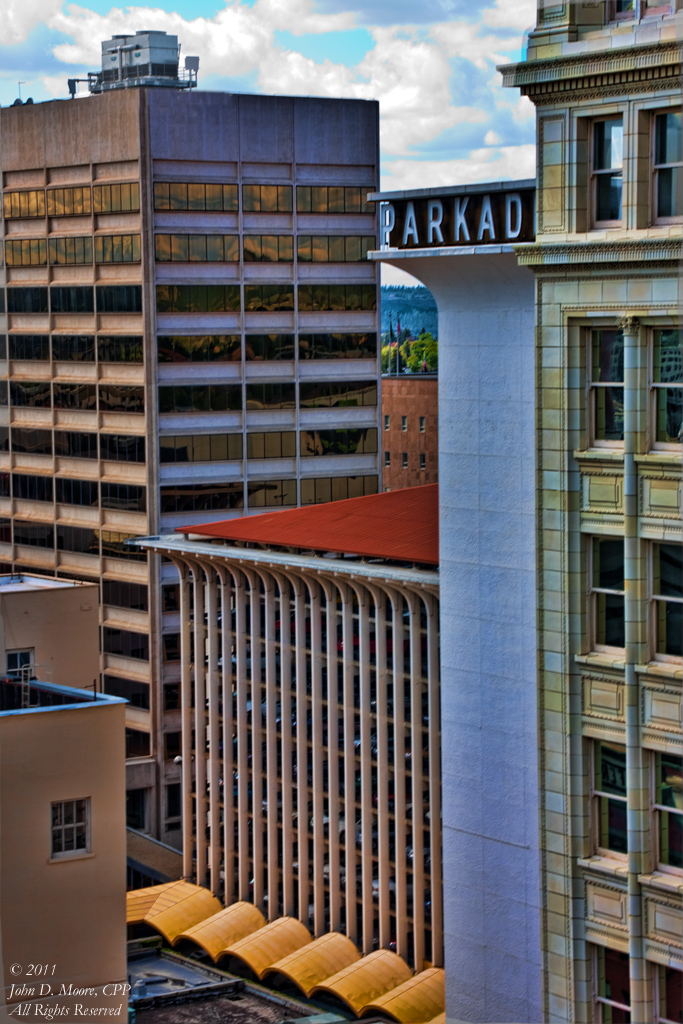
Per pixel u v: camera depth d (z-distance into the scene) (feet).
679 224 151.64
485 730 196.65
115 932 164.35
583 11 156.56
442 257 181.27
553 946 170.50
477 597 195.42
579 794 166.61
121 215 410.52
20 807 159.53
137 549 410.93
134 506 413.18
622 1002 166.81
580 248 157.28
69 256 425.69
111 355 416.26
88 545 425.69
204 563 327.06
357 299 429.79
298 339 423.23
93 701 169.99
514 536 189.16
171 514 412.57
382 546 284.00
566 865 167.94
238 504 420.77
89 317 422.41
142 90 399.44
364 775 289.33
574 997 168.76
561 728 166.71
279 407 423.23
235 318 415.85
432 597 264.93
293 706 315.99
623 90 152.35
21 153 434.30
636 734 159.12
